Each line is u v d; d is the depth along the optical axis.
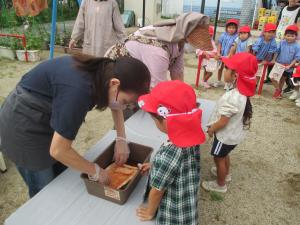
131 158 1.78
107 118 3.82
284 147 3.28
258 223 2.22
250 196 2.50
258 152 3.16
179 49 2.13
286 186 2.63
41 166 1.54
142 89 1.22
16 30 6.63
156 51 1.91
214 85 5.12
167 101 1.14
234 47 4.90
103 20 3.78
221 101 2.07
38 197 1.45
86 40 3.99
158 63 1.90
